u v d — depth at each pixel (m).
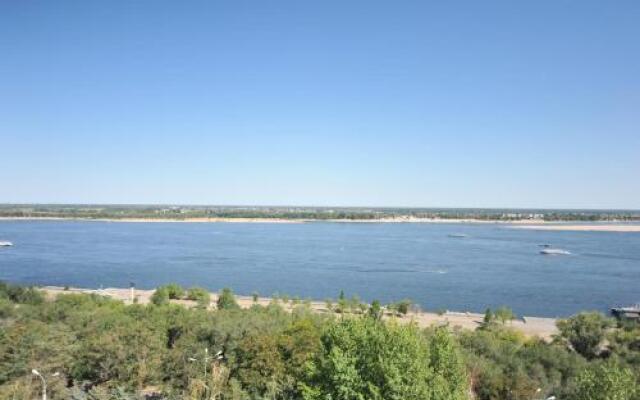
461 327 88.19
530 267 185.25
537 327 100.69
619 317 107.19
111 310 79.12
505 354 62.50
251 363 52.28
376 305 95.81
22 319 70.81
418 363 37.72
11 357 52.09
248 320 65.81
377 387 37.31
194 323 64.12
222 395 48.62
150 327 61.88
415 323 54.88
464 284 152.25
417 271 174.75
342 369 38.47
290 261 196.25
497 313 97.88
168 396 49.06
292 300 115.56
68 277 158.00
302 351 52.56
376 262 195.25
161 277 160.62
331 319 60.75
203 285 148.25
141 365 52.09
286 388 49.00
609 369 41.62
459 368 41.56
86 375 53.50
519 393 51.66
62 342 55.72
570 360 61.53
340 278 160.88
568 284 153.38
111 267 177.88
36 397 48.06
